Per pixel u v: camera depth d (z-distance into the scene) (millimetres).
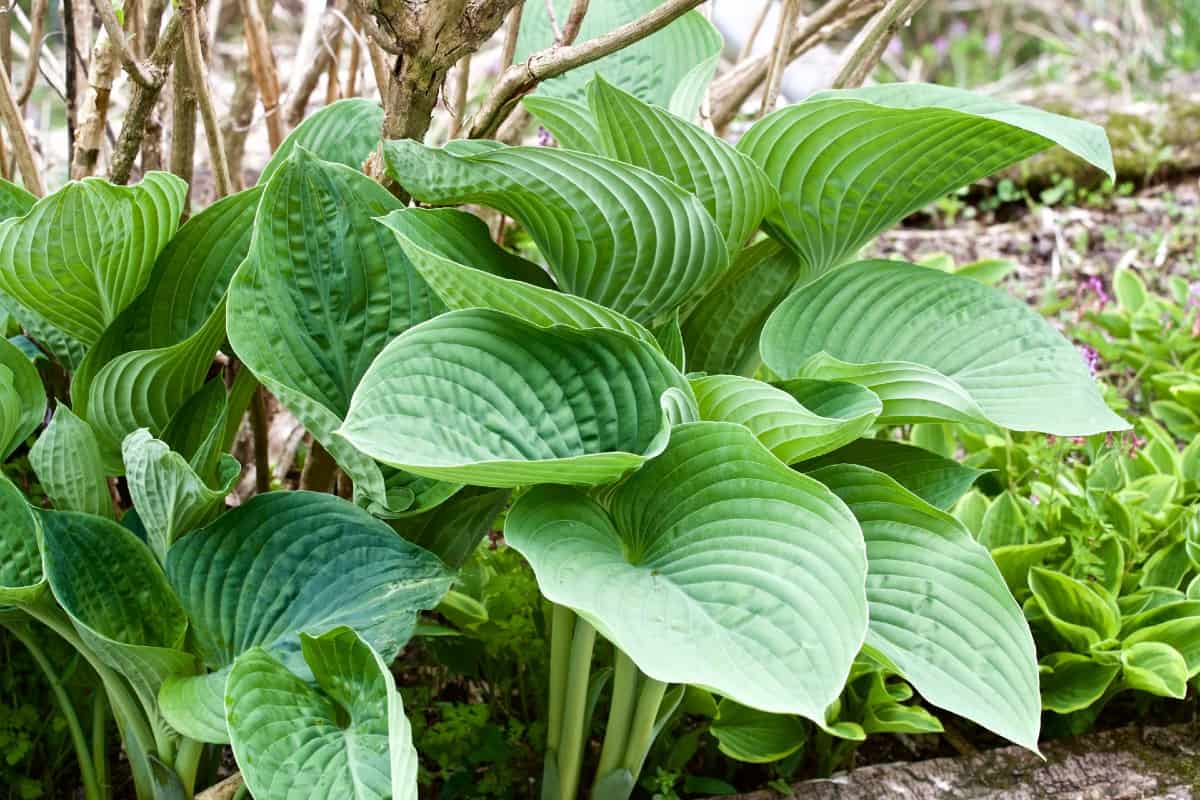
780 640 1759
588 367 1886
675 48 2213
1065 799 2102
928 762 2133
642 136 1958
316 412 1861
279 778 1816
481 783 2064
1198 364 2648
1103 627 2152
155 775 1975
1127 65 4984
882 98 2037
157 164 2275
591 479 1847
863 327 2078
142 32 2236
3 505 1931
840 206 2041
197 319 2029
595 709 2156
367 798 1814
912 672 1854
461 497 1994
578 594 1774
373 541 1928
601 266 1991
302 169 1935
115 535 1927
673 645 1755
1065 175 3531
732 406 1917
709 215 1956
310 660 1869
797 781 2143
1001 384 2029
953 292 2082
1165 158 3551
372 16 1921
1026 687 1860
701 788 2088
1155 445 2406
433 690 2207
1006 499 2246
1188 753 2158
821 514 1808
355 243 1958
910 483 2061
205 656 1932
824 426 1860
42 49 2367
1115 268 3180
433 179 1943
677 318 2029
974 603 1890
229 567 1926
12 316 2145
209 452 1981
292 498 1941
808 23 2334
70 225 1899
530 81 1982
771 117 1981
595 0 2234
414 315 1978
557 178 1917
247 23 2293
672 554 1836
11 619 1954
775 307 2107
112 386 1971
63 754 2096
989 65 6133
